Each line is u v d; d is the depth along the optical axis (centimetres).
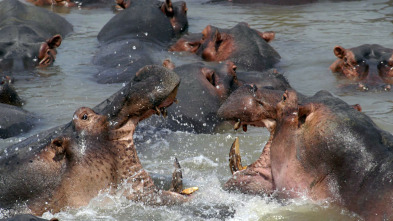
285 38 2308
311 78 1845
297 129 881
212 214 900
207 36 2100
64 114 1501
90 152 891
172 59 2064
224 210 912
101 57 2067
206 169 1146
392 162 791
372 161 808
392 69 1823
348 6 2870
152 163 1176
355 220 797
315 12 2759
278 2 2964
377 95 1661
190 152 1244
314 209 842
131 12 2403
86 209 891
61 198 888
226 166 1164
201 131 1384
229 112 969
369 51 1916
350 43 2188
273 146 908
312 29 2436
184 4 2511
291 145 877
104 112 907
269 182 929
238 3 3012
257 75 1568
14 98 1552
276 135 903
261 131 1393
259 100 952
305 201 857
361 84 1748
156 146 1271
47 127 1401
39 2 3036
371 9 2786
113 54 2055
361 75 1833
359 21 2545
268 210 891
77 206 891
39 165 893
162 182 1047
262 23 2558
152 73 887
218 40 2055
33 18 2412
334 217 820
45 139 925
